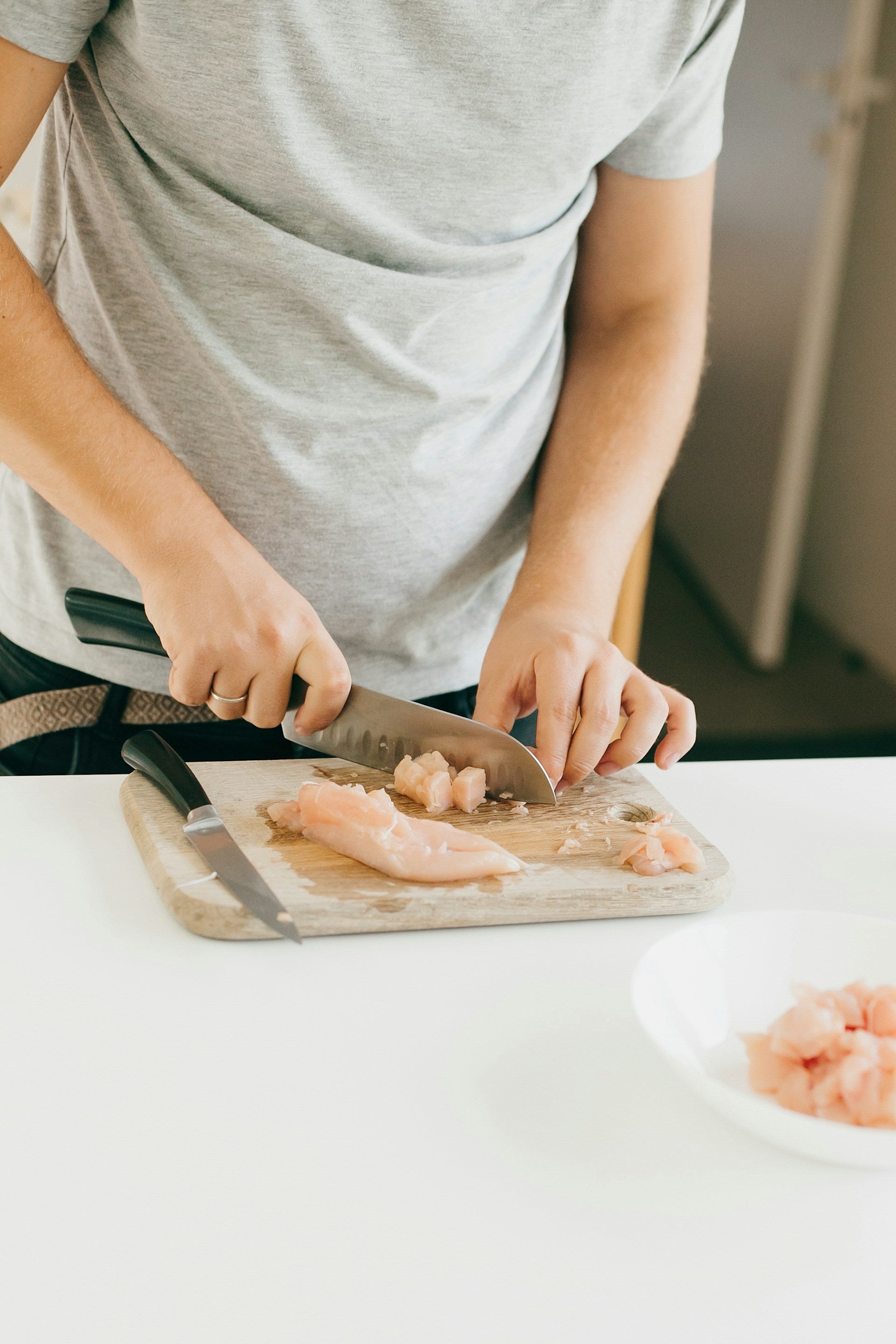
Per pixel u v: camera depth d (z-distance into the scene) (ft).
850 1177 1.96
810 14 9.52
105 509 3.03
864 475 11.53
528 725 4.30
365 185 3.22
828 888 3.01
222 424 3.47
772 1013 2.24
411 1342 1.60
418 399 3.53
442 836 2.84
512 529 4.17
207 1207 1.81
